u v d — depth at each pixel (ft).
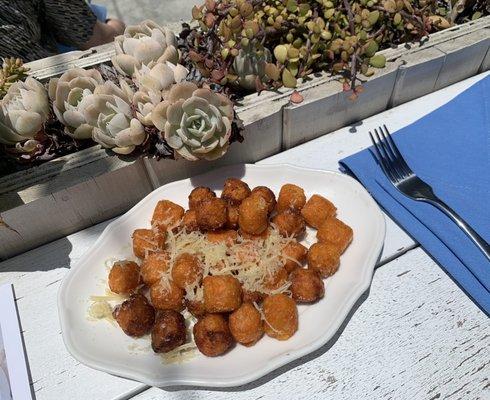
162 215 1.18
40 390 1.02
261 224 1.11
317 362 1.03
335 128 1.52
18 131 1.14
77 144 1.25
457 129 1.37
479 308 1.10
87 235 1.31
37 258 1.26
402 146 1.35
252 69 1.34
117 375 0.98
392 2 1.38
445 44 1.48
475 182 1.24
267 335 1.03
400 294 1.13
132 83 1.30
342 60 1.36
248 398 0.99
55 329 1.11
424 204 1.22
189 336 1.05
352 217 1.22
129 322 1.00
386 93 1.48
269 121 1.33
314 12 1.38
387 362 1.03
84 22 2.11
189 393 1.00
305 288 1.02
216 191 1.31
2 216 1.14
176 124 1.14
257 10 1.37
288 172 1.30
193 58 1.28
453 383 1.00
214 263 1.08
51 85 1.21
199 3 3.87
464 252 1.11
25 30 1.77
